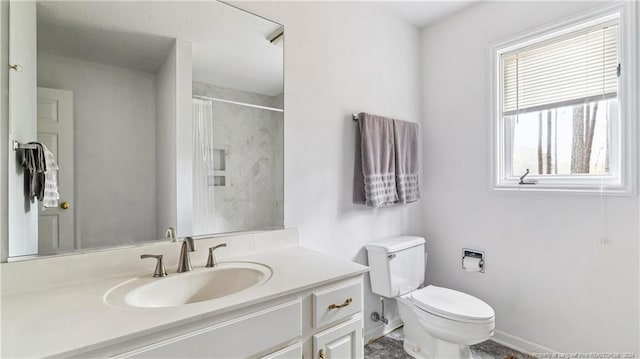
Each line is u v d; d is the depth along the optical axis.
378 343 2.09
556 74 1.89
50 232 1.06
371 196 1.93
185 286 1.16
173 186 1.32
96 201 1.15
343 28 1.94
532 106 1.99
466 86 2.24
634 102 1.57
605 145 1.71
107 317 0.80
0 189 0.99
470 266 2.19
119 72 1.20
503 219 2.07
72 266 1.07
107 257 1.14
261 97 1.57
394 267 1.98
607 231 1.66
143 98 1.25
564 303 1.81
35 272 1.01
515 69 2.07
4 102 1.00
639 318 1.57
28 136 1.03
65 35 1.09
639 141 1.55
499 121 2.11
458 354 1.70
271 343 0.97
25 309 0.85
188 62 1.36
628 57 1.59
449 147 2.35
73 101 1.11
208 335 0.84
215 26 1.43
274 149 1.62
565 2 1.80
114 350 0.71
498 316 2.10
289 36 1.67
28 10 1.04
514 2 2.00
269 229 1.59
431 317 1.67
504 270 2.06
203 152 1.40
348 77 1.97
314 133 1.79
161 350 0.77
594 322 1.71
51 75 1.07
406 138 2.24
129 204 1.21
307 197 1.75
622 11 1.60
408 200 2.22
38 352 0.64
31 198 1.03
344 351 1.20
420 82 2.52
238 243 1.47
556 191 1.82
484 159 2.15
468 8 2.22
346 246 1.96
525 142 2.03
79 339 0.69
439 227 2.42
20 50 1.02
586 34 1.77
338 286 1.17
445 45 2.36
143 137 1.25
